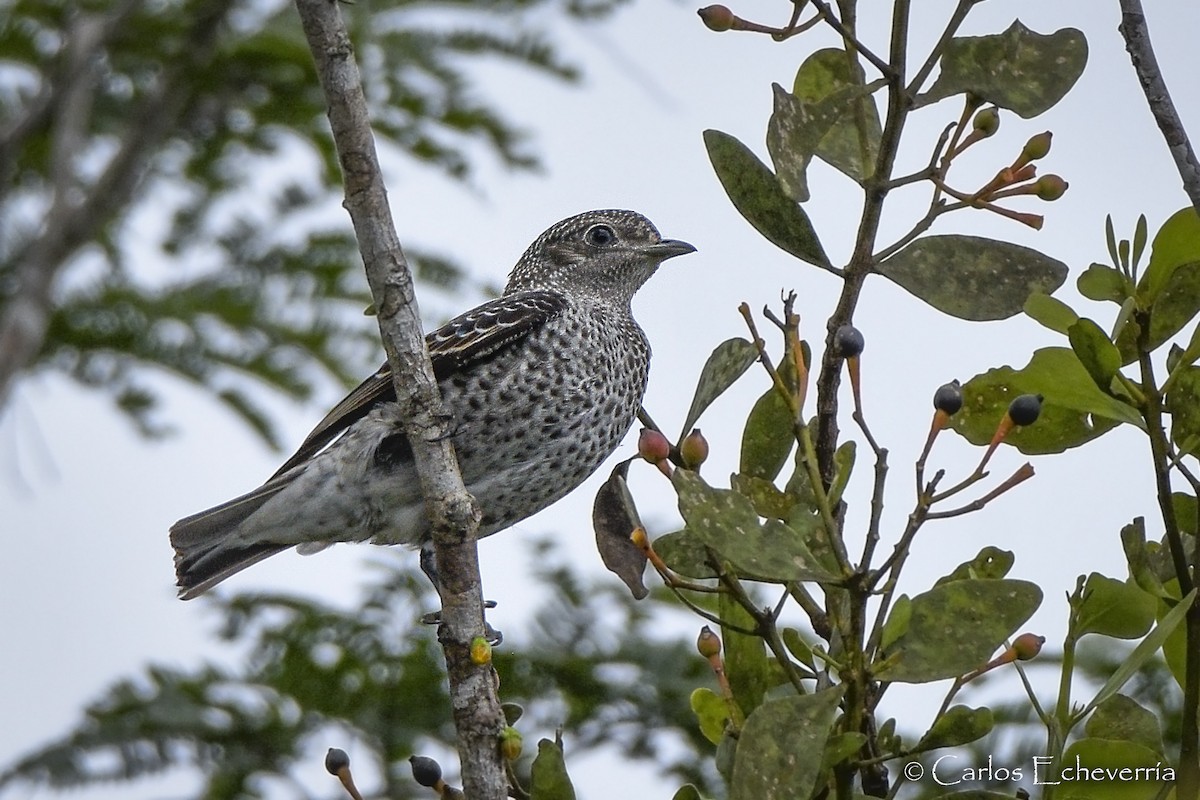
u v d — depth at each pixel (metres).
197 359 15.29
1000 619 7.32
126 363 15.37
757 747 7.07
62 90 15.31
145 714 11.70
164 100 15.48
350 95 8.64
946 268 8.27
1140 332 7.92
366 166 8.69
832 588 7.83
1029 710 10.66
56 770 11.45
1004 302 8.22
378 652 12.17
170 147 16.41
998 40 8.21
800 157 8.04
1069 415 8.51
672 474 7.42
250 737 11.92
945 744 7.41
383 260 8.73
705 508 7.37
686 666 12.03
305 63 15.69
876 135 8.89
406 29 15.44
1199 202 7.97
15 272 16.12
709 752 11.86
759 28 8.04
